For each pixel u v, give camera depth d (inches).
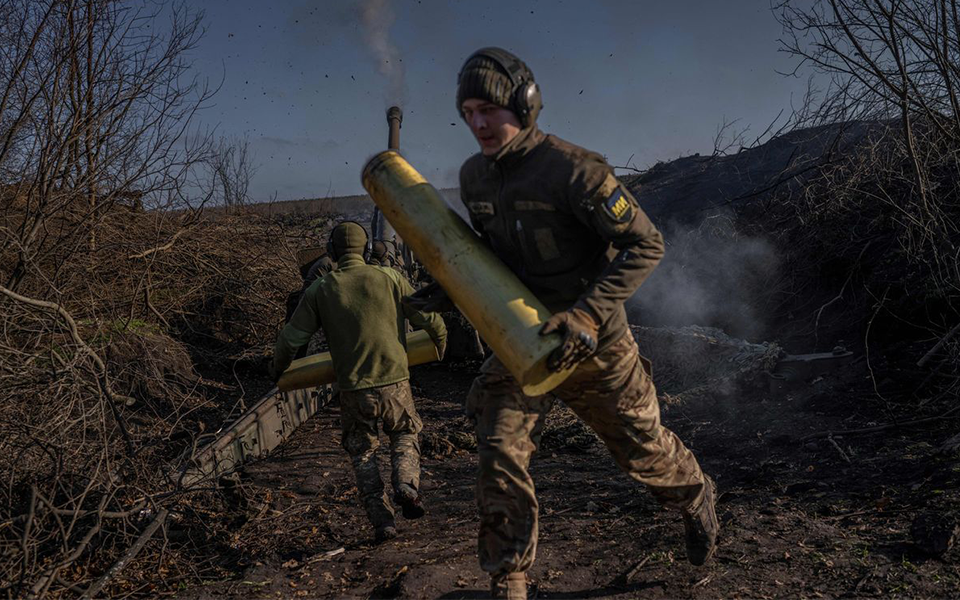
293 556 155.9
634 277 95.7
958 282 218.8
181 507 173.6
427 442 233.3
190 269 345.1
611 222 95.5
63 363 160.7
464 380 326.3
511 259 106.5
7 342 172.4
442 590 128.7
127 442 167.6
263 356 330.3
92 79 258.5
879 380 227.9
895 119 293.6
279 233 405.7
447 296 114.9
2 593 122.3
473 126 99.3
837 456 180.9
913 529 127.4
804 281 301.1
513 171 100.7
